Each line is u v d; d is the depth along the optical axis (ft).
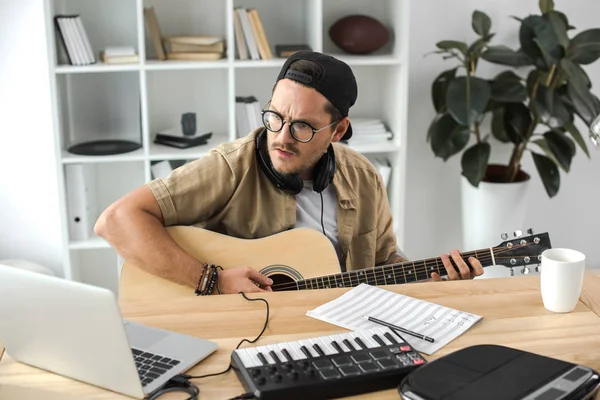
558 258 6.20
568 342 5.57
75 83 11.53
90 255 12.69
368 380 4.93
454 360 4.99
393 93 12.11
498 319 5.94
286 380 4.88
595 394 4.87
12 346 5.28
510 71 12.35
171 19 11.99
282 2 12.24
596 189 13.62
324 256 8.07
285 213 8.20
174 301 6.23
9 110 11.97
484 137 12.84
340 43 11.86
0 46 11.71
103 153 11.36
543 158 12.16
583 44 11.49
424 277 7.57
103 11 11.78
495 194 12.06
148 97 12.20
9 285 4.99
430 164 13.14
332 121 7.50
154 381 5.03
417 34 12.58
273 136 7.52
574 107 11.87
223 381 5.08
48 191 12.35
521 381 4.74
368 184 8.59
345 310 6.06
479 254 7.32
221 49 11.58
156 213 7.96
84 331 4.85
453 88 11.40
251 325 5.83
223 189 8.04
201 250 7.98
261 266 7.99
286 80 7.39
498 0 12.59
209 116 12.47
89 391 5.00
